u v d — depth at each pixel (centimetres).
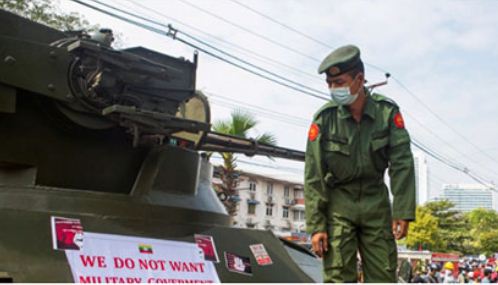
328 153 397
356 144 395
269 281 479
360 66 391
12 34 460
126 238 430
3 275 352
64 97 460
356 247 402
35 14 1582
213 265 459
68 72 464
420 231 5328
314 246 398
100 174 500
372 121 397
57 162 476
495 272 1964
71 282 379
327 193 404
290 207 5712
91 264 399
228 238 494
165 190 506
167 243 448
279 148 730
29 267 369
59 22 1608
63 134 480
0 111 435
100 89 471
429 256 3203
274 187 5622
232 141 692
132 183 516
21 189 428
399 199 385
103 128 488
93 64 469
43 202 424
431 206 6066
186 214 495
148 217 464
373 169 398
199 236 474
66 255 393
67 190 439
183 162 525
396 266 403
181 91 521
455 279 2103
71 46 455
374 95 408
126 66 471
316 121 404
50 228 402
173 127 487
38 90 448
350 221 399
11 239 381
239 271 471
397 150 391
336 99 391
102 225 429
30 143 463
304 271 533
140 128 476
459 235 5931
